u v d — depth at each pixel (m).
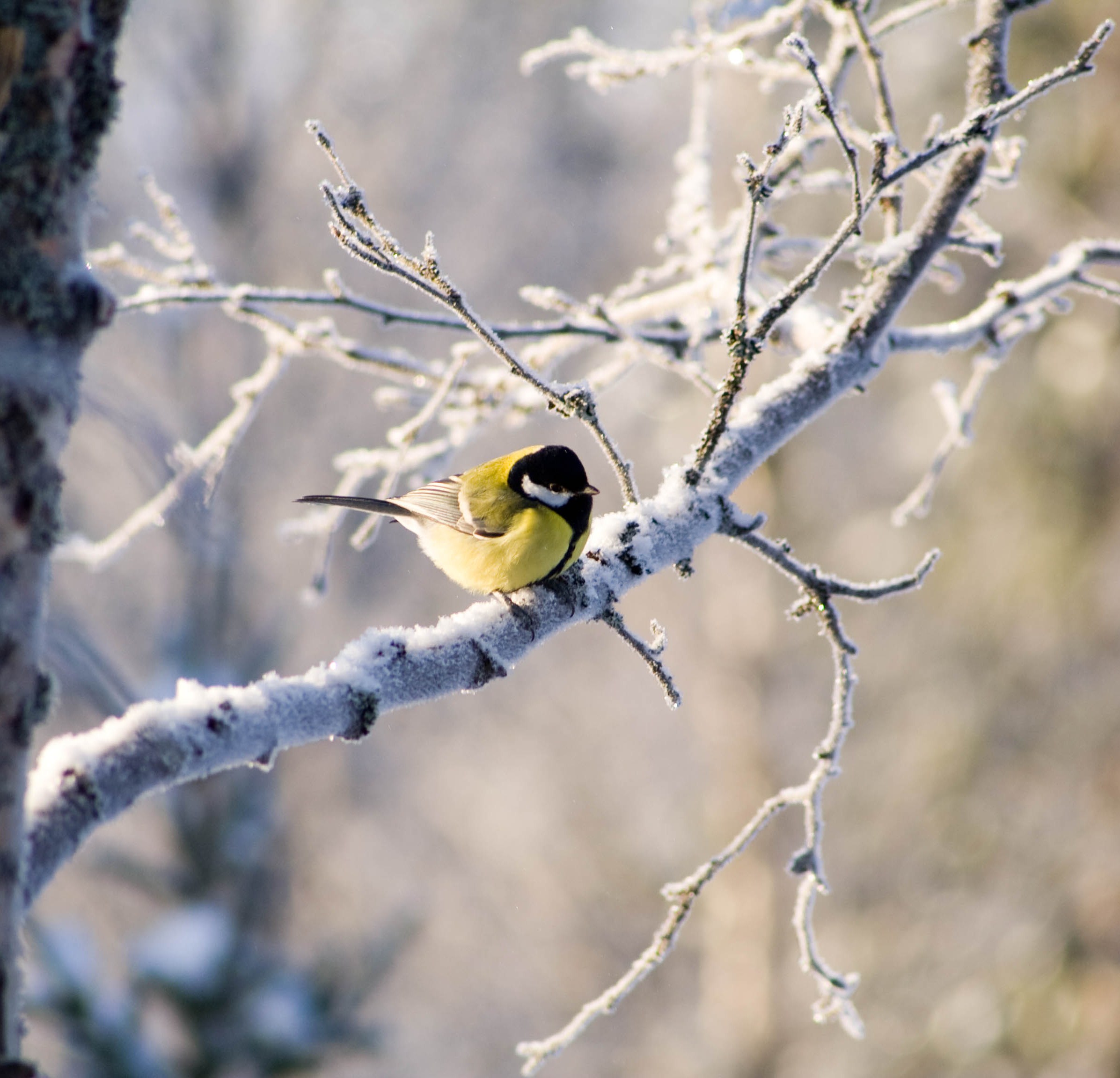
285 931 10.37
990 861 16.44
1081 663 16.58
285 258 19.67
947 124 15.45
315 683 3.49
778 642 17.16
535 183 27.00
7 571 2.44
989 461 16.98
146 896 9.19
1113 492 15.77
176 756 3.03
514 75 26.98
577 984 17.69
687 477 4.68
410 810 22.20
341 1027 8.88
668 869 17.47
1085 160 14.71
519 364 4.26
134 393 2.80
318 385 20.92
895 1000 16.05
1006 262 15.73
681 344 6.63
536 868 18.53
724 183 15.16
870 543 18.50
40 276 2.48
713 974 16.70
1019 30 14.67
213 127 17.33
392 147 25.78
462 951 20.48
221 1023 8.50
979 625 17.12
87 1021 8.09
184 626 10.56
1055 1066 14.07
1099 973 14.38
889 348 5.42
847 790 17.28
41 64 2.46
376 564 23.05
